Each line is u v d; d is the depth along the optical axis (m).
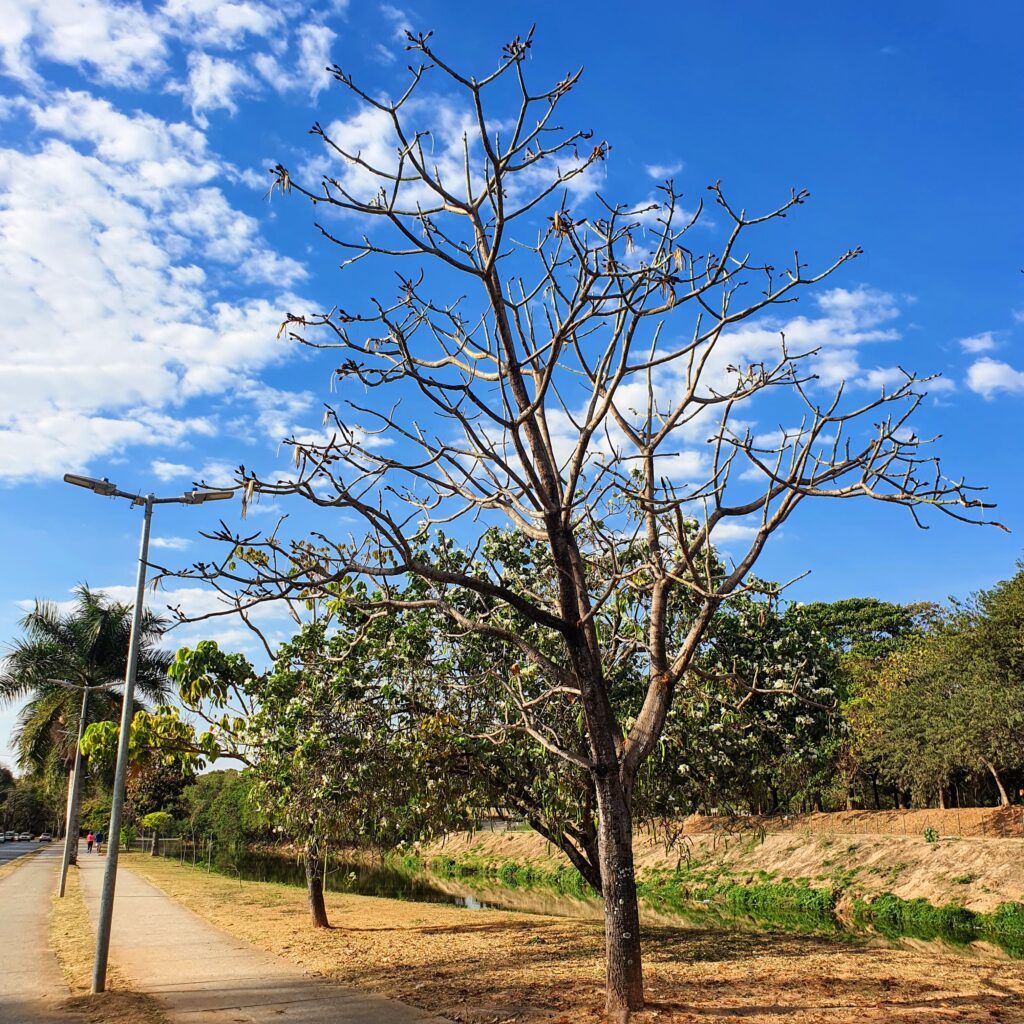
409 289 9.49
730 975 11.41
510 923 18.33
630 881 9.03
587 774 14.33
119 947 15.71
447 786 15.04
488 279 8.97
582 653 9.30
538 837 43.06
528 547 15.30
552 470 9.65
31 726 33.78
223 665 16.75
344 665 14.46
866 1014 8.70
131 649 12.84
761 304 8.88
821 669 15.51
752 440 9.29
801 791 33.41
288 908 22.06
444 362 10.02
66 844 26.12
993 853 25.94
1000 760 31.56
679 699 14.57
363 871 37.56
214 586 8.18
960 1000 9.48
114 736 25.44
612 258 9.02
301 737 14.69
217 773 46.53
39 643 33.88
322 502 8.14
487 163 8.70
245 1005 10.66
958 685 33.28
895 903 25.30
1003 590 32.59
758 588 9.56
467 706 14.85
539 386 10.03
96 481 12.60
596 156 8.92
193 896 25.41
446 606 9.66
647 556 10.59
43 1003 10.86
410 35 8.26
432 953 14.35
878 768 38.62
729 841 35.25
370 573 8.59
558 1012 9.54
